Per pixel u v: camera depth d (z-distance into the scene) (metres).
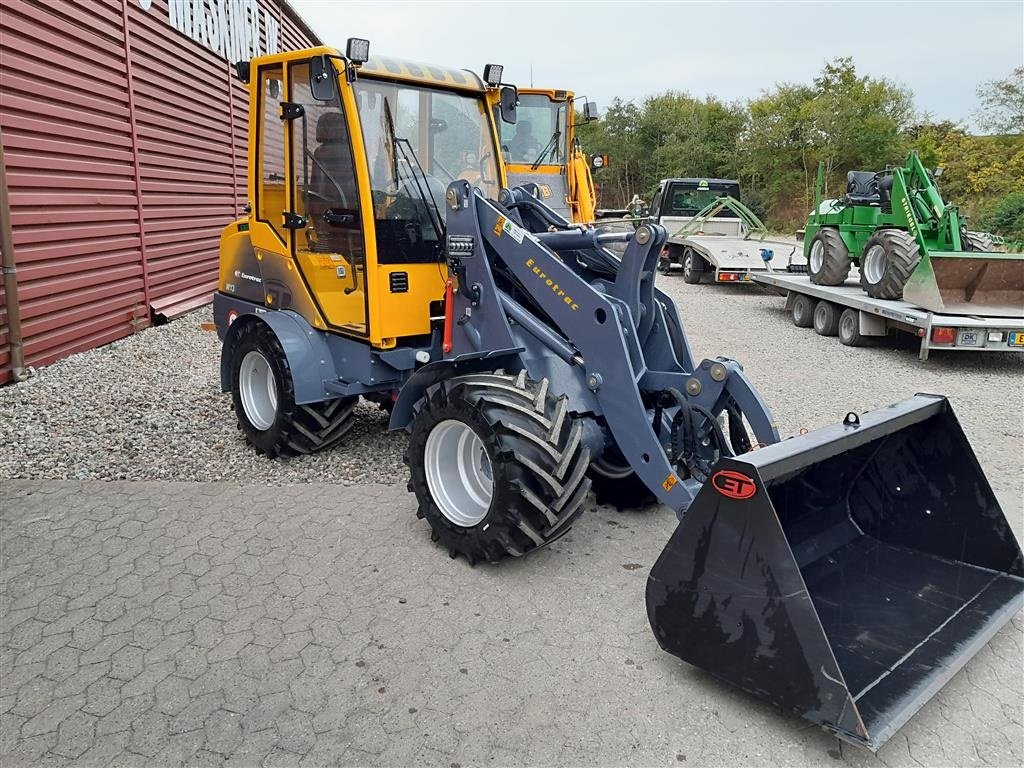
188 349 7.79
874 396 6.87
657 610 2.76
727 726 2.56
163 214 9.01
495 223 3.91
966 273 8.27
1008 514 4.31
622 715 2.60
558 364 3.73
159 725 2.52
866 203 10.09
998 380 7.58
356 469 4.81
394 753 2.41
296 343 4.63
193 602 3.25
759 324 10.98
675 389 3.45
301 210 4.67
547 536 3.36
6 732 2.48
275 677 2.77
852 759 2.42
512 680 2.77
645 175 43.34
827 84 36.12
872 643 2.76
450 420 3.55
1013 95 27.22
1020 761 2.42
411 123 4.47
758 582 2.47
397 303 4.35
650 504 4.29
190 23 9.66
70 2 6.81
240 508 4.20
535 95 11.13
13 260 5.98
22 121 6.16
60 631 3.02
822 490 3.27
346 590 3.36
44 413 5.59
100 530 3.90
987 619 2.91
